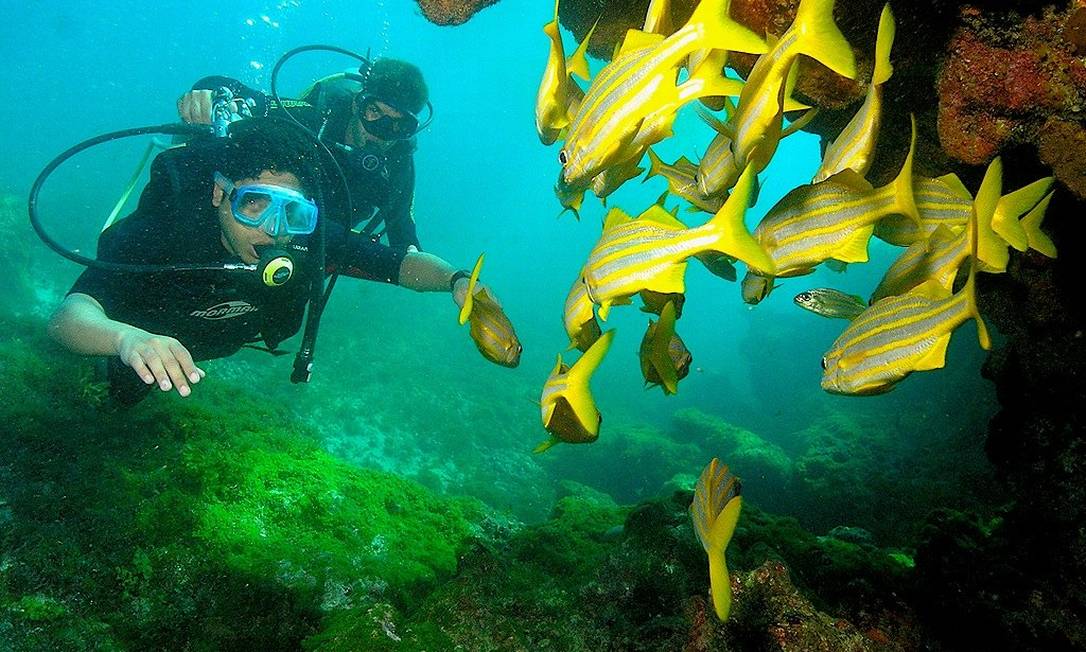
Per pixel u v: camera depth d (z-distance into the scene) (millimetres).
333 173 5191
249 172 3791
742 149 1729
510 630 2754
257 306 4055
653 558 3297
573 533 4391
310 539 4062
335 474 5098
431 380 16375
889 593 3465
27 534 3305
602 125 1604
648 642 2834
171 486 4016
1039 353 3615
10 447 4027
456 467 12516
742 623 2561
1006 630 3158
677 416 16406
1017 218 2283
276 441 5258
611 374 27625
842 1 2451
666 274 1700
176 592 3311
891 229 2201
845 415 15305
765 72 1634
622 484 14555
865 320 1893
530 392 19234
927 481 9477
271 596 3371
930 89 2875
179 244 3791
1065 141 2367
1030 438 3699
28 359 5348
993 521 5070
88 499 3705
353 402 12883
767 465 12891
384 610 2721
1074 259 3258
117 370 3986
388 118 5812
